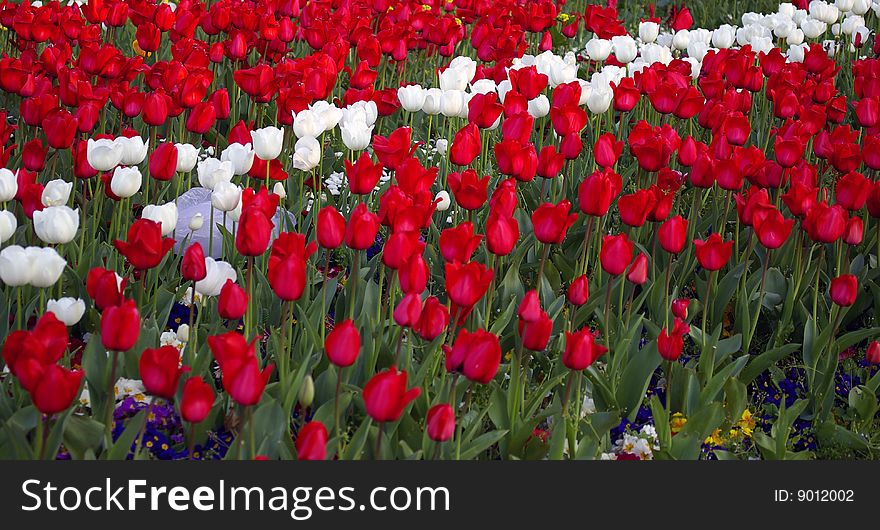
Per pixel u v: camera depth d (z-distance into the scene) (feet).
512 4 31.60
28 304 15.16
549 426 14.37
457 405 14.14
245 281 16.35
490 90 21.68
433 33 26.76
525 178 16.11
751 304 17.83
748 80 22.93
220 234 18.88
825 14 30.71
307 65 22.27
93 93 19.95
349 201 20.93
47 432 11.37
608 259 14.12
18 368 10.02
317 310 15.24
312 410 13.98
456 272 11.81
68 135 16.37
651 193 14.82
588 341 12.36
